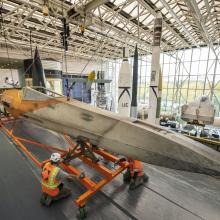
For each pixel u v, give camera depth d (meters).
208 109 6.61
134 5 7.20
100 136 2.67
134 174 3.16
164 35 11.64
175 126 10.31
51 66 11.51
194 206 2.73
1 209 2.57
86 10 5.59
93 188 2.50
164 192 3.06
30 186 3.12
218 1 7.07
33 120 3.90
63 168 3.37
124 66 5.74
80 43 12.74
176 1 6.61
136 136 2.43
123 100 5.91
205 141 5.68
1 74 13.77
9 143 4.98
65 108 3.23
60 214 2.48
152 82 6.03
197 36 12.26
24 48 13.17
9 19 8.24
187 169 2.12
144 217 2.47
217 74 12.68
